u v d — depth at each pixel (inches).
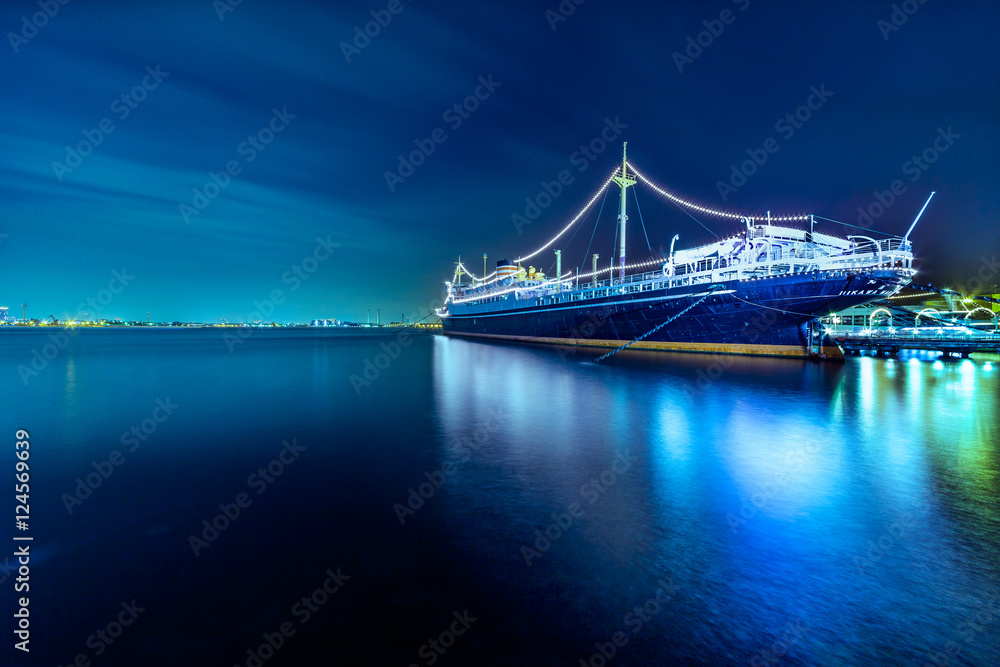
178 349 2313.0
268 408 644.7
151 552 232.7
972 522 257.9
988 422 518.3
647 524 259.4
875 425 506.6
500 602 188.5
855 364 1173.7
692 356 1413.6
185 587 201.3
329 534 252.1
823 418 545.6
